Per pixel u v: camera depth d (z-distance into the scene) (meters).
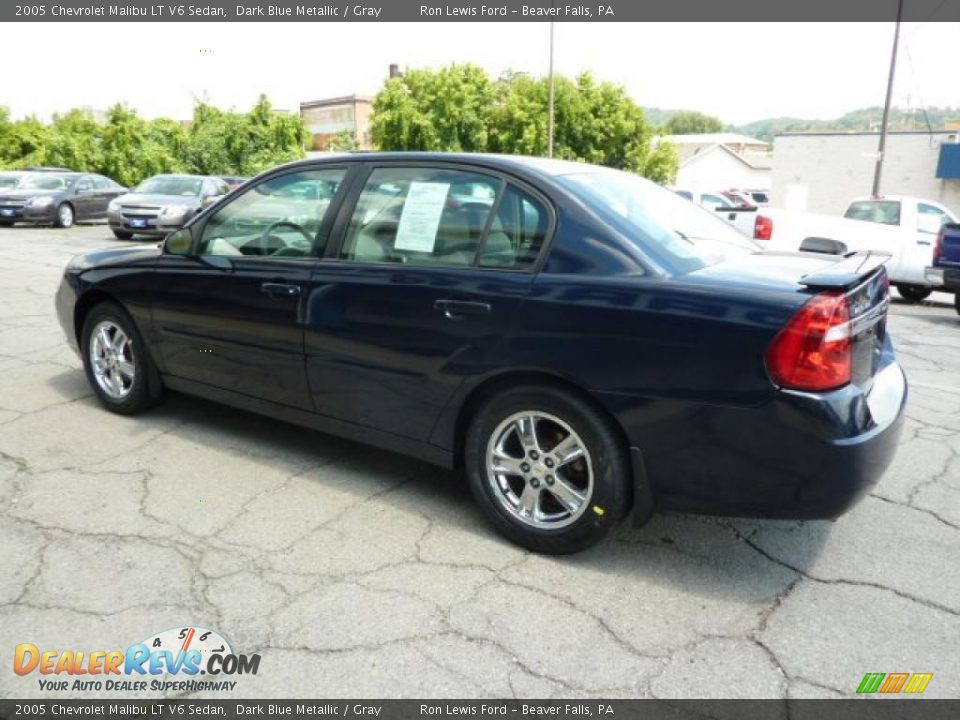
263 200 3.76
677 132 153.62
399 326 3.18
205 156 33.28
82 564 2.86
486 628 2.54
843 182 30.73
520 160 3.24
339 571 2.87
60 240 15.36
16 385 5.00
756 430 2.54
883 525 3.34
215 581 2.77
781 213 11.54
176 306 3.97
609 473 2.80
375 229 3.37
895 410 2.82
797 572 2.94
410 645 2.45
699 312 2.59
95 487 3.51
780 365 2.48
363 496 3.51
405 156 3.41
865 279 2.75
